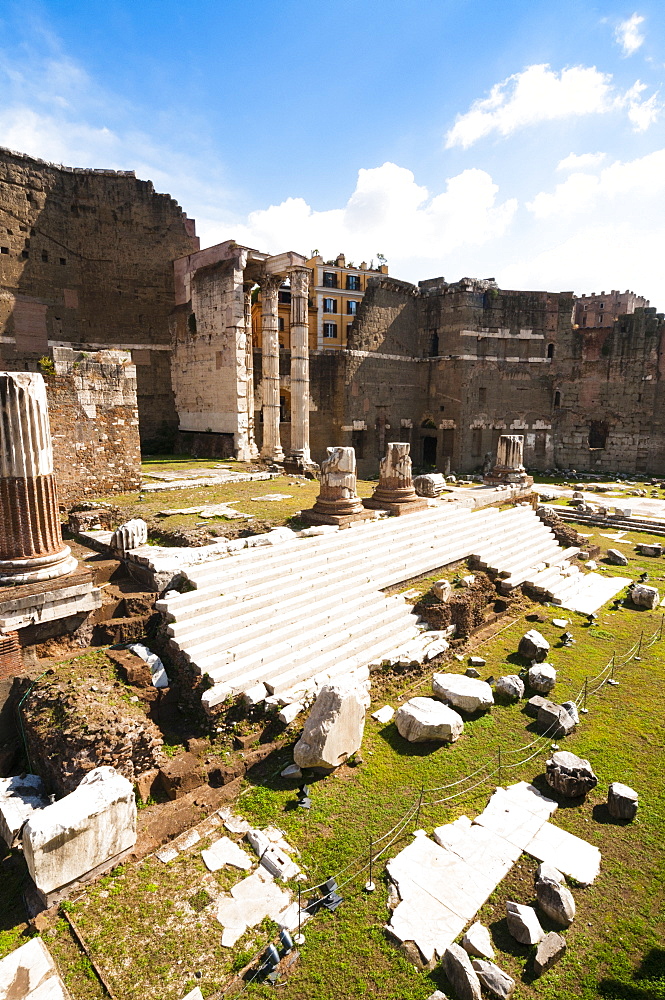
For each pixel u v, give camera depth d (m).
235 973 5.78
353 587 13.41
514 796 8.62
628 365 40.84
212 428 29.28
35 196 27.27
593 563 20.44
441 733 9.75
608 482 38.50
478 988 5.57
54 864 6.43
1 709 9.31
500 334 40.56
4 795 7.87
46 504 10.17
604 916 6.61
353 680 9.45
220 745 9.13
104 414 17.67
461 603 13.88
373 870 7.14
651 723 10.70
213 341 28.38
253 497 18.81
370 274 61.53
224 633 10.59
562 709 10.45
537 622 15.30
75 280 29.17
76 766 7.54
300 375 27.47
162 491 19.48
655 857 7.51
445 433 40.53
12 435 9.64
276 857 7.19
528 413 42.34
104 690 9.01
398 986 5.72
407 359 40.50
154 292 31.31
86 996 5.50
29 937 6.16
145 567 11.46
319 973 5.85
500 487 24.03
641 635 14.44
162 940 6.08
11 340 26.89
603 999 5.63
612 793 8.23
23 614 9.50
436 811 8.23
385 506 18.00
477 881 7.01
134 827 7.24
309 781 8.69
